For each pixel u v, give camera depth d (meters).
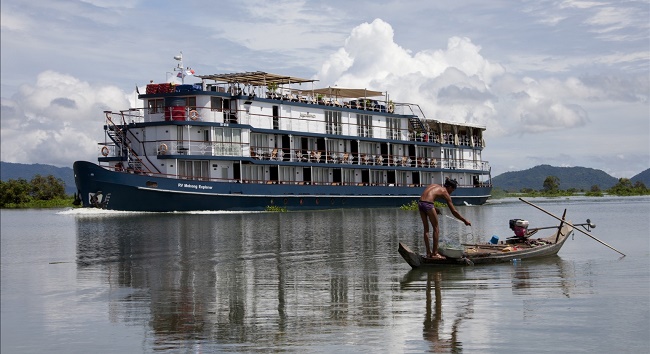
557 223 48.09
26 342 13.59
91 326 14.75
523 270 21.06
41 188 117.75
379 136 78.38
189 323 14.77
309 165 70.12
